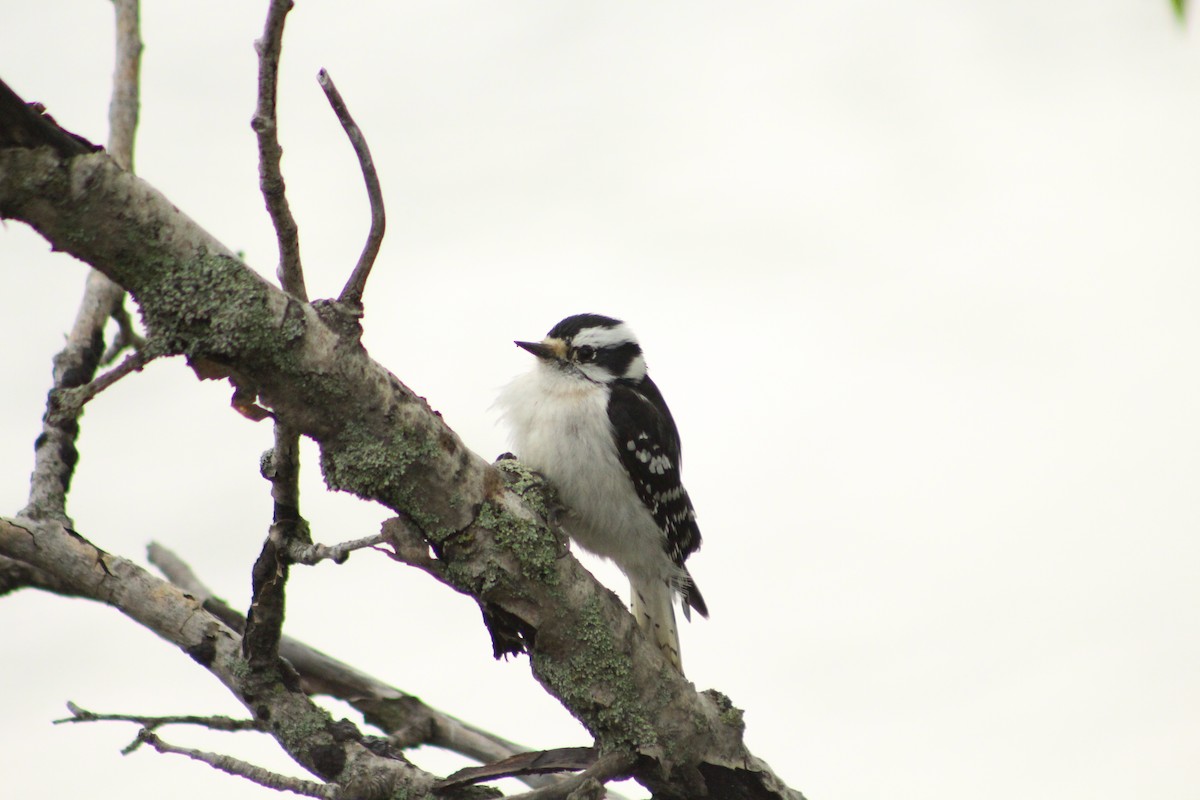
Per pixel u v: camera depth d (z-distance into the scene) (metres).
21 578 9.73
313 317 7.40
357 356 7.57
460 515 8.18
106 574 9.08
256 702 8.70
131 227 6.85
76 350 10.47
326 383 7.50
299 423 7.65
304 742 8.59
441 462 8.01
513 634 8.90
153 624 9.00
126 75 11.75
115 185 6.72
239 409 7.66
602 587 8.84
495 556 8.31
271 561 8.34
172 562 11.49
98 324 10.63
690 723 9.05
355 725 8.89
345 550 8.12
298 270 7.49
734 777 9.31
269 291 7.22
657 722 8.91
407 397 7.90
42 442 9.65
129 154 11.58
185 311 7.05
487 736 11.10
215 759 8.00
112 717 8.09
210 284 7.07
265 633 8.57
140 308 7.10
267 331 7.21
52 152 6.55
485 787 8.86
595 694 8.75
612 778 8.77
